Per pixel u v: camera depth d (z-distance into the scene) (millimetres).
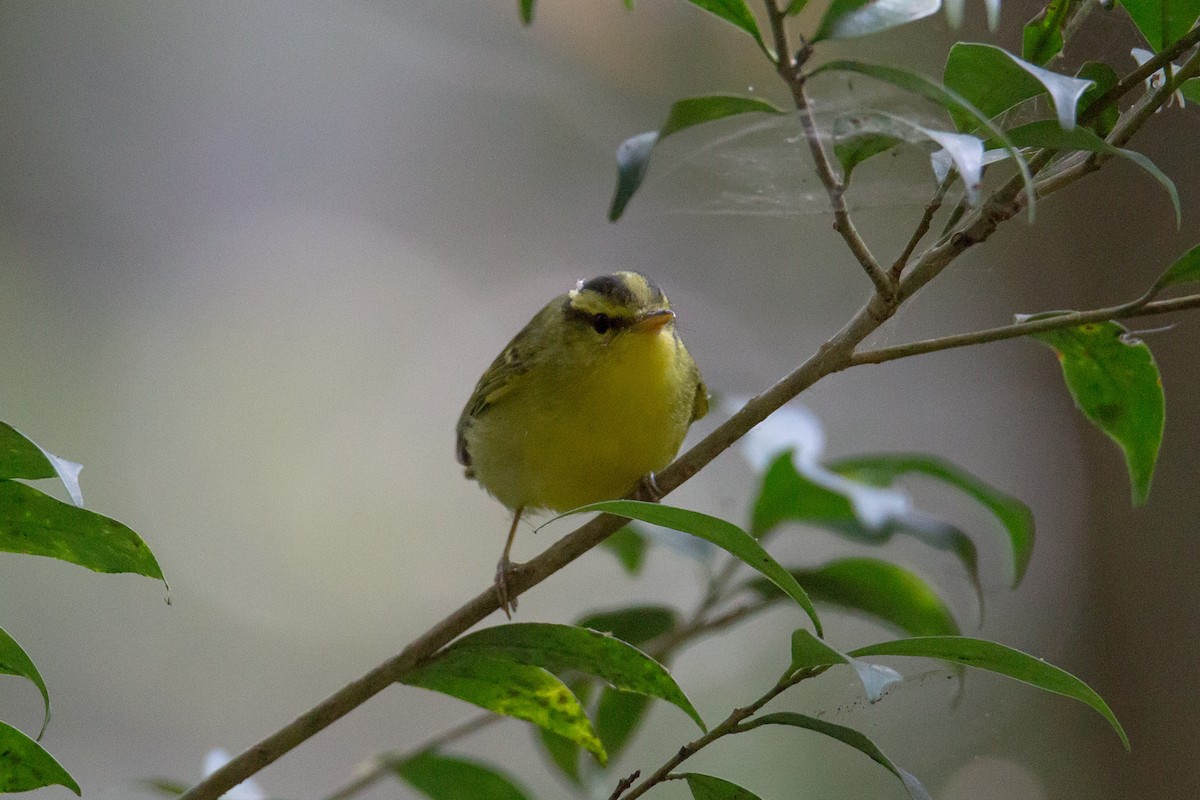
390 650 14398
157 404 16250
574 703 4465
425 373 17062
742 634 11945
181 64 18125
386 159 18266
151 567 3986
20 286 16516
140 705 12922
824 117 6035
